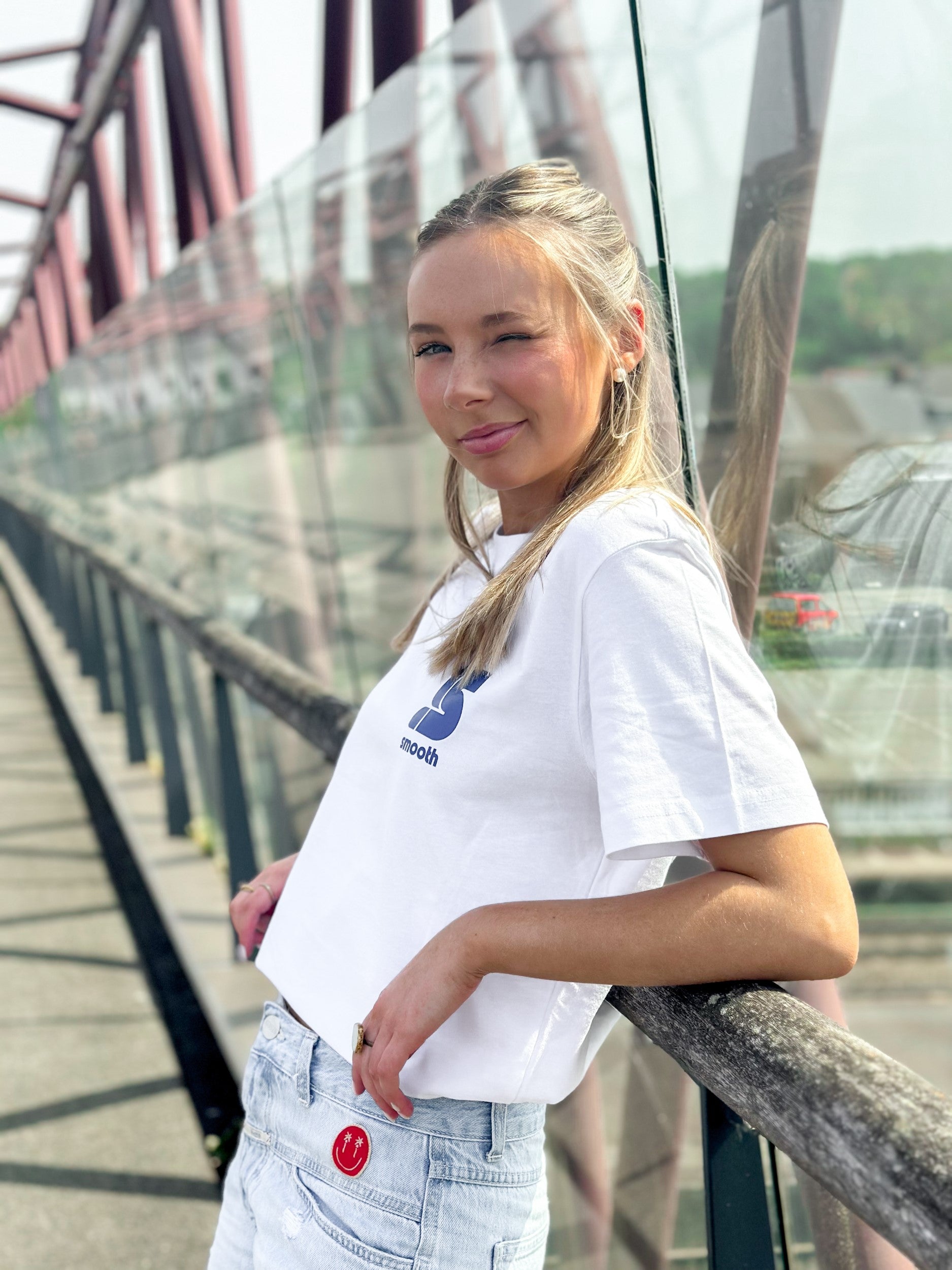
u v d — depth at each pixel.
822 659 1.13
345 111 2.78
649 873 0.85
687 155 1.21
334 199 2.27
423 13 2.19
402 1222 0.92
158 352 4.84
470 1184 0.93
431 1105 0.93
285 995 1.02
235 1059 2.56
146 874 3.93
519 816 0.86
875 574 1.04
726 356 1.17
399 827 0.92
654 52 1.21
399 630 2.23
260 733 3.27
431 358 0.90
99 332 7.14
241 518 3.54
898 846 1.27
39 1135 2.50
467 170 1.69
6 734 6.51
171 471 4.83
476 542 1.05
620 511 0.81
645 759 0.74
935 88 1.02
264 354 2.99
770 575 1.17
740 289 1.13
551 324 0.85
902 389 5.78
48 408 11.75
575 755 0.83
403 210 1.94
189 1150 2.41
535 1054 0.90
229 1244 1.08
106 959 3.39
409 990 0.84
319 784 2.71
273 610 3.22
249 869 2.85
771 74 1.05
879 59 1.07
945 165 1.11
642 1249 1.42
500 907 0.80
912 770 1.14
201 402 3.97
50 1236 2.14
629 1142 1.44
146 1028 2.96
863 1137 0.60
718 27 1.13
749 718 0.74
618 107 1.25
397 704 0.98
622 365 0.89
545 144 1.45
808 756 1.25
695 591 0.77
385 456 2.20
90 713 6.33
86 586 7.22
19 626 10.92
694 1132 1.28
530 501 0.96
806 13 1.00
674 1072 1.31
